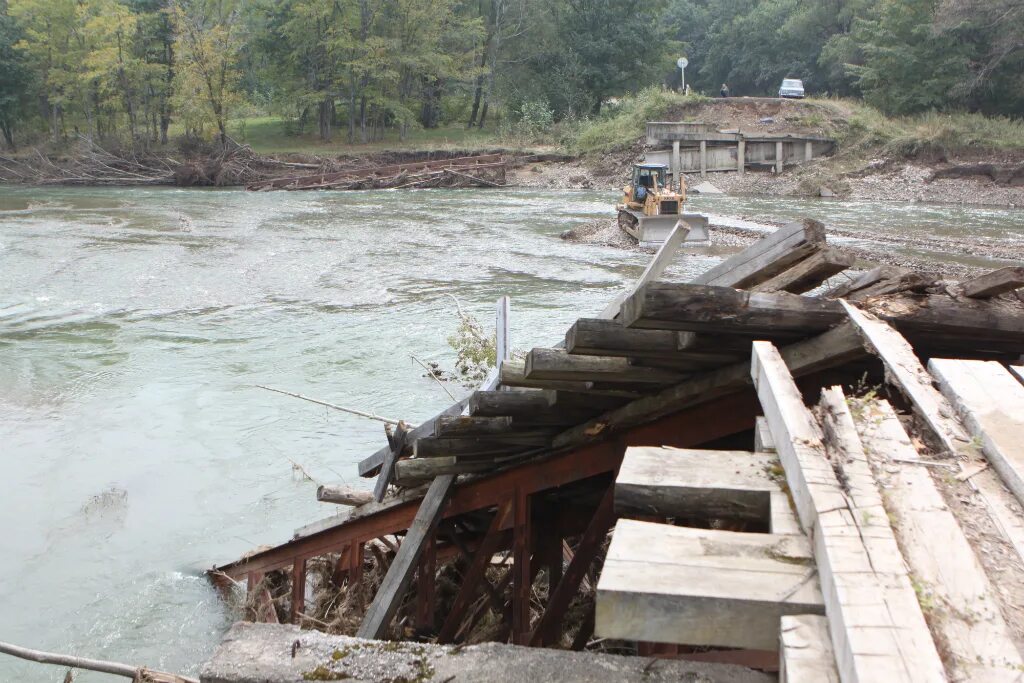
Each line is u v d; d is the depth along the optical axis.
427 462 6.52
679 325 3.75
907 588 1.85
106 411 13.10
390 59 72.94
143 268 24.55
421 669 2.71
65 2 77.06
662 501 2.60
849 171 50.91
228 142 69.81
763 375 3.11
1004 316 3.88
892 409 2.87
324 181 57.00
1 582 8.45
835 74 84.75
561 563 7.12
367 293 21.59
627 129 59.81
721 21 116.75
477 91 82.19
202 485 10.58
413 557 6.32
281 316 19.08
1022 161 47.47
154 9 78.88
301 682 2.71
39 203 45.31
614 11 73.75
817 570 2.08
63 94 79.88
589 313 19.17
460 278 23.64
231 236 31.83
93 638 7.65
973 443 2.56
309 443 11.92
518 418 5.47
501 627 7.08
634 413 5.13
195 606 8.06
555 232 33.56
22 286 21.94
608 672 2.53
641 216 28.42
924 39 59.75
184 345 16.73
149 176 65.19
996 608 1.83
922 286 3.91
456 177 57.34
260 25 84.19
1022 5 54.88
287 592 8.56
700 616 2.00
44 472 10.92
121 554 8.98
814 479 2.29
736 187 52.03
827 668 1.78
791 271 4.12
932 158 50.06
